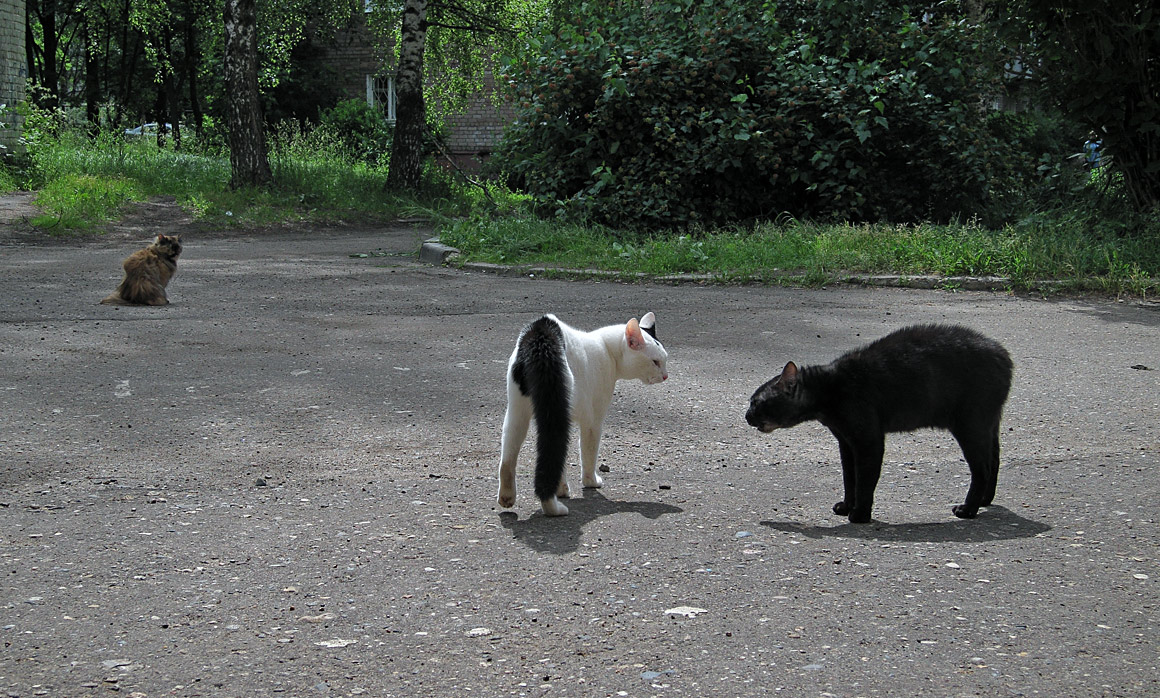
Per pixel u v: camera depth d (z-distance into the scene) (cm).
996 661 319
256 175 2228
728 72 1666
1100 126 1462
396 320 1017
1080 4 1348
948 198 1712
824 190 1683
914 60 1711
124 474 529
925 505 499
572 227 1558
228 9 2198
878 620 352
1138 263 1229
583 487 526
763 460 580
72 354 825
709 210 1688
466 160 3453
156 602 366
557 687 303
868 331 960
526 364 465
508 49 2508
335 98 3666
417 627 346
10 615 352
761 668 315
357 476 534
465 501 495
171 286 1238
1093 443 600
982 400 473
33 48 3666
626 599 371
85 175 2288
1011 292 1191
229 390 718
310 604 365
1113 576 393
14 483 509
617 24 1809
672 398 719
